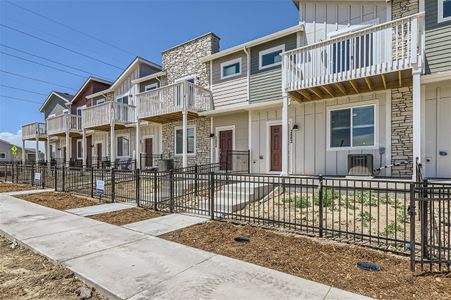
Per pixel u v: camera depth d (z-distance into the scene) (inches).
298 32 397.7
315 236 178.7
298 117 395.5
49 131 838.5
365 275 121.6
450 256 141.3
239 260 143.4
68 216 257.8
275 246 163.0
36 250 163.6
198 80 534.0
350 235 176.1
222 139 491.5
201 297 104.6
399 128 317.4
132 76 687.7
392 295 103.4
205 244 171.0
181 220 233.6
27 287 119.1
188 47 557.9
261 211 249.4
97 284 116.8
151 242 176.6
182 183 334.6
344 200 265.3
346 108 355.9
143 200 307.1
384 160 325.1
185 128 452.4
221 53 478.9
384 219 206.2
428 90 300.5
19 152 1786.4
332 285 112.9
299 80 323.0
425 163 299.1
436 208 217.8
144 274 127.0
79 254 155.3
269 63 430.6
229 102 480.1
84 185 436.5
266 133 432.1
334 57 317.4
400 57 296.4
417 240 163.5
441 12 292.4
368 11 349.7
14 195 389.7
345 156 354.3
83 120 700.7
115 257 149.9
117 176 458.6
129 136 701.3
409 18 255.9
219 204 269.3
